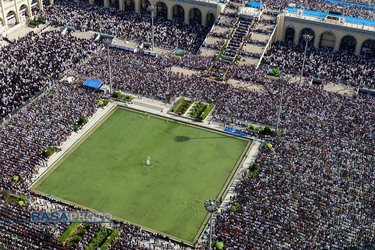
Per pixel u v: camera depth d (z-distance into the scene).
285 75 187.62
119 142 153.38
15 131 148.88
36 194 130.88
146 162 145.00
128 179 138.75
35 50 195.25
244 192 128.25
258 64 193.25
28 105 162.12
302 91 172.75
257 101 167.38
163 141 154.50
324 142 146.75
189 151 150.38
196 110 167.50
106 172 141.00
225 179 139.25
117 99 172.00
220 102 169.12
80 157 146.12
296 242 112.50
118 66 186.62
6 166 136.00
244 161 145.50
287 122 156.62
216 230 117.06
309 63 193.88
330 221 118.19
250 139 154.88
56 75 180.38
